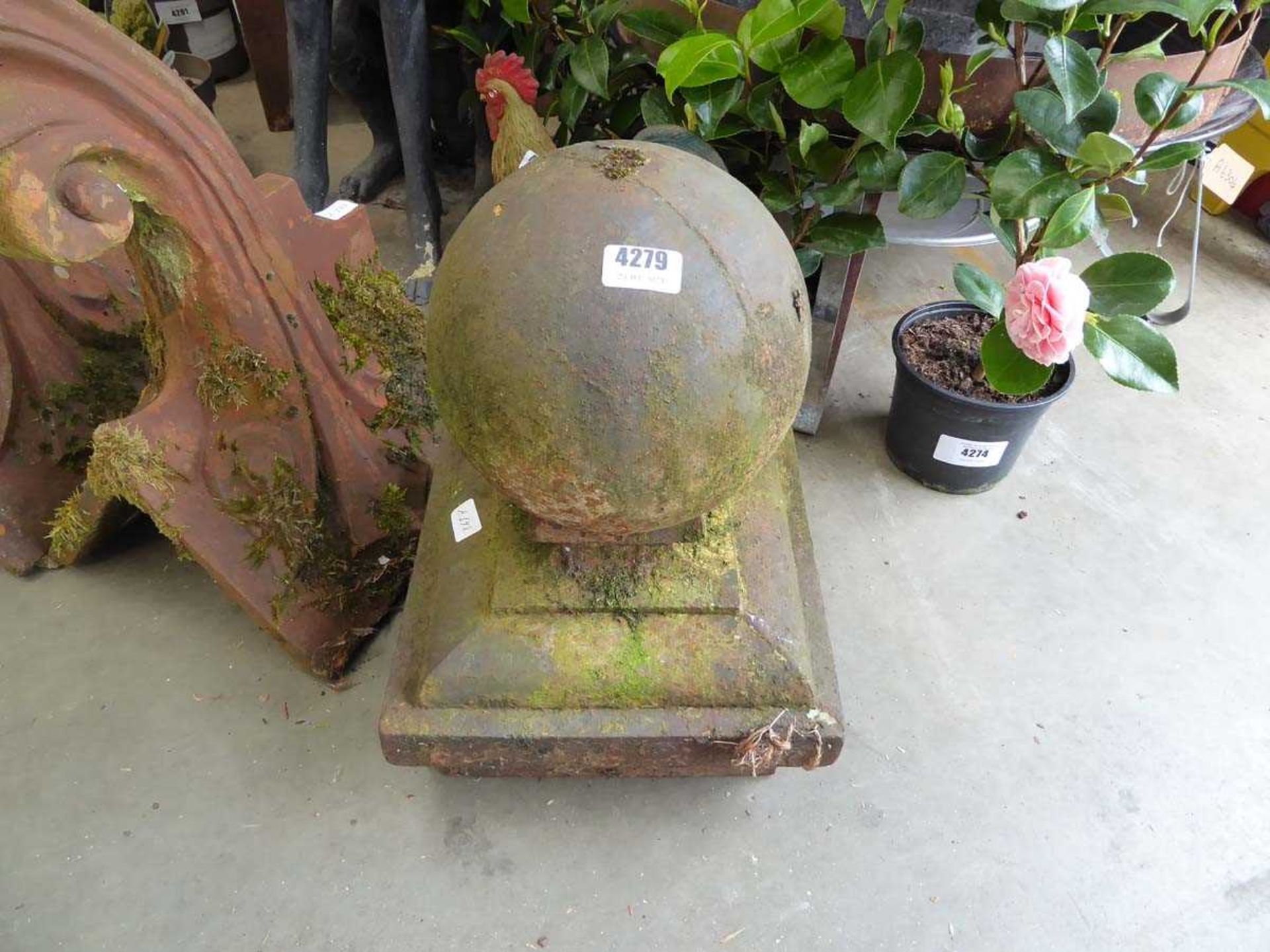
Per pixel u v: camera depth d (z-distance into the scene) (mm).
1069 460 1695
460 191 2354
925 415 1531
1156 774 1251
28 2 912
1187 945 1092
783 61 1271
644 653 1009
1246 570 1515
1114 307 1290
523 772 1081
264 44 2396
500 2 1869
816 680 1057
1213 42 1139
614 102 1638
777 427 872
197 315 1189
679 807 1206
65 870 1136
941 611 1443
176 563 1480
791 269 875
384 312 1572
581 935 1090
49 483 1479
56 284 1456
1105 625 1431
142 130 1045
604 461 812
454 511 1152
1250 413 1792
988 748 1274
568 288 781
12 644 1364
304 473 1308
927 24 1317
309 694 1317
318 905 1111
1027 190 1245
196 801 1202
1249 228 2232
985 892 1133
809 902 1121
